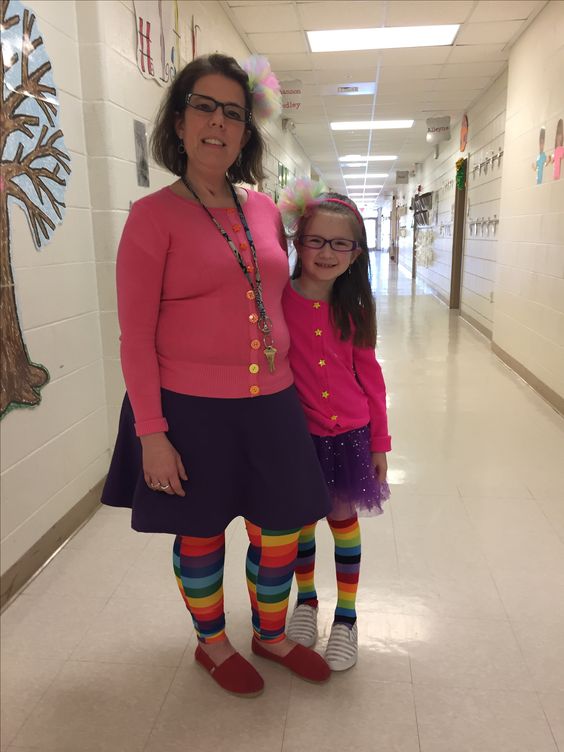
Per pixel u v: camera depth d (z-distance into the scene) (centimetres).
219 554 145
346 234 139
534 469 295
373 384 158
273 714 144
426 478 285
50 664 162
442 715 144
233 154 128
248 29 482
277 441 132
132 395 123
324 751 134
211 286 123
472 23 470
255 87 131
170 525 129
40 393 206
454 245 866
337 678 156
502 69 588
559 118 394
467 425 362
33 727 141
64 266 221
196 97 122
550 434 345
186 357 126
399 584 199
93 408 249
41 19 201
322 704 147
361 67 583
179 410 126
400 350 585
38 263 203
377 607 187
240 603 188
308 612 173
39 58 200
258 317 127
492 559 214
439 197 1039
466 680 155
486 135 666
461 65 575
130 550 220
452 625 178
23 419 197
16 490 193
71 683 155
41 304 206
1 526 185
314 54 544
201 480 128
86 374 242
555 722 142
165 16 301
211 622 149
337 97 698
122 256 121
